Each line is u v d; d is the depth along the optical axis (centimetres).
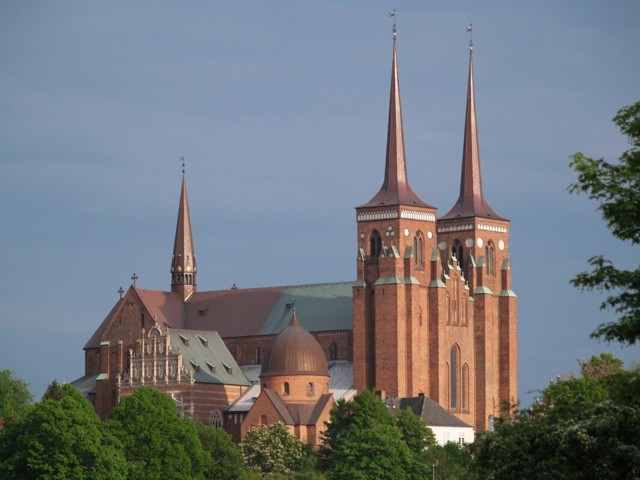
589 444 12794
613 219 11562
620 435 12800
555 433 13125
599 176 11612
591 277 11719
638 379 11688
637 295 11538
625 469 12838
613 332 11538
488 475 14212
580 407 13775
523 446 13662
